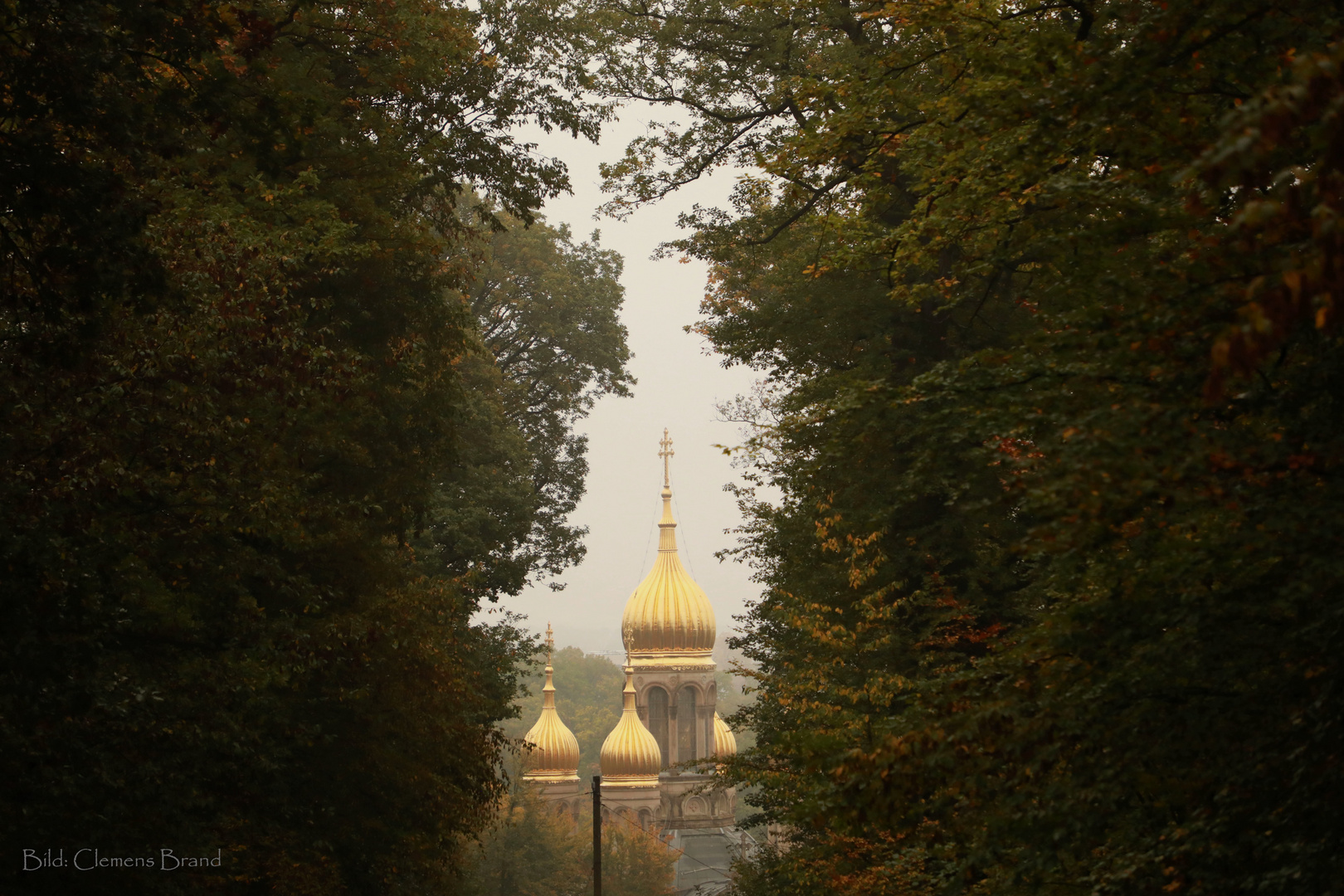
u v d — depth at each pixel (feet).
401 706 69.26
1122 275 32.63
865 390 36.22
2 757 41.52
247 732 52.70
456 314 87.51
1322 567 28.76
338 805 70.49
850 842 68.08
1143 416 29.09
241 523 54.29
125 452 48.26
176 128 50.14
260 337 56.85
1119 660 33.12
